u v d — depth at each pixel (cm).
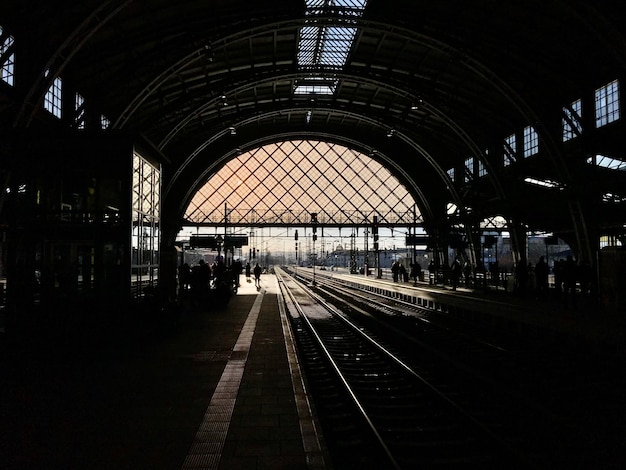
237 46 2747
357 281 4931
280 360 956
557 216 3055
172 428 558
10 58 1653
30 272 1354
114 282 1363
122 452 487
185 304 2197
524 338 1391
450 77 3048
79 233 1378
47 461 466
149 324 1335
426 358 1173
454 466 522
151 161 1647
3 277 2370
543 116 2475
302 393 709
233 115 3600
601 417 711
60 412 622
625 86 2070
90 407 643
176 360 952
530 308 1803
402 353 1249
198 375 826
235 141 4247
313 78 3173
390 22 2308
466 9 2227
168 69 2284
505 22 2258
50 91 2006
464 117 3350
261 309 2000
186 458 469
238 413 613
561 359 1119
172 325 1402
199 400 674
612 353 1116
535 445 589
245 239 3869
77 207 1466
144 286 1570
